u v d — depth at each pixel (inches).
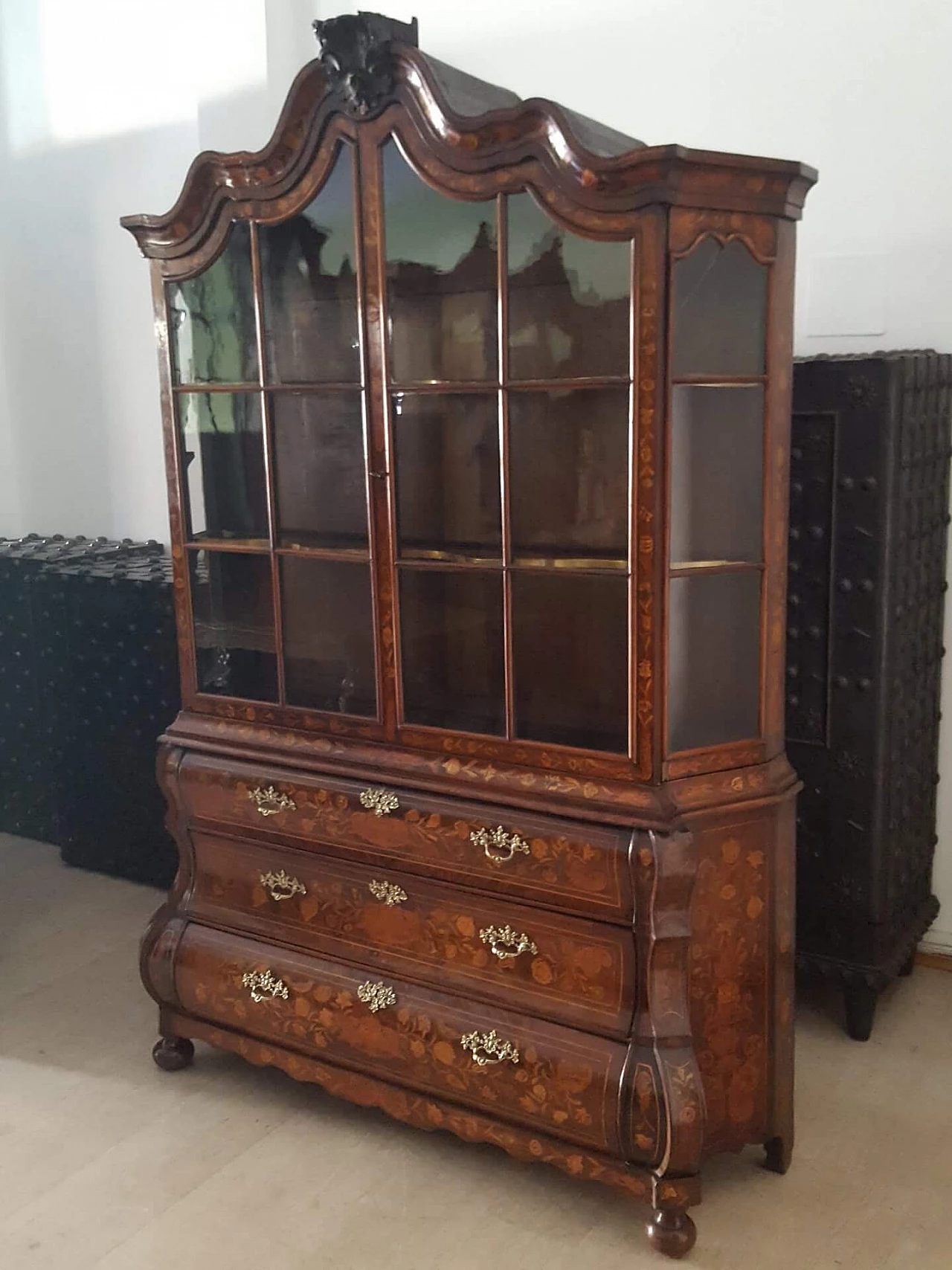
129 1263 69.1
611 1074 67.4
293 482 78.5
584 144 62.9
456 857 73.0
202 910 86.7
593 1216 72.7
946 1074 87.0
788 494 71.3
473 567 71.6
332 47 68.6
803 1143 79.0
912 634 91.0
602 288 64.3
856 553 85.9
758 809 69.2
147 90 129.1
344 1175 77.0
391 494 73.7
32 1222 72.7
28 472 149.0
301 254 75.2
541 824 69.3
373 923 78.0
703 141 103.1
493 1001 72.9
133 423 138.6
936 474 93.0
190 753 85.7
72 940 112.0
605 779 68.2
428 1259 69.0
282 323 77.1
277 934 82.6
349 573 76.9
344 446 75.8
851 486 85.2
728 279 65.3
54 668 125.1
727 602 68.7
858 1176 75.5
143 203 132.4
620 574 65.8
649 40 104.0
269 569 80.6
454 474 71.9
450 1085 74.4
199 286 80.2
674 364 63.5
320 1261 69.0
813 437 86.4
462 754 73.8
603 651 67.7
